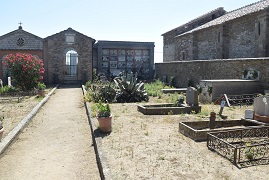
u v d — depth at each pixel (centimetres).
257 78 1276
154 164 494
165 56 3209
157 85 2152
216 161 509
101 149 582
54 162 567
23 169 531
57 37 2519
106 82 2205
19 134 768
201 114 980
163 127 787
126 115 976
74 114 1073
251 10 1741
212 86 1253
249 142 630
